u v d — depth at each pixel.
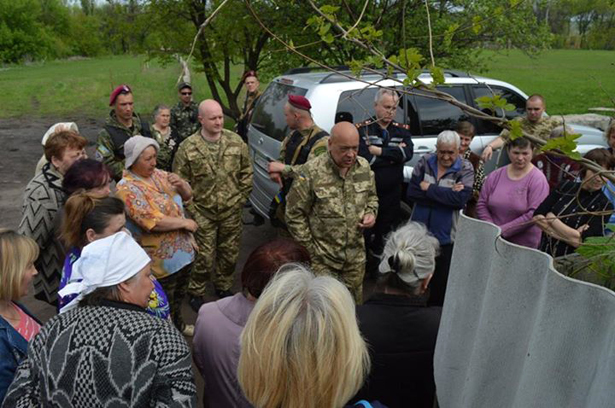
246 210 7.88
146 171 3.75
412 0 6.91
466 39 8.30
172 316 4.28
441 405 1.79
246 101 7.82
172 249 3.83
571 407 1.15
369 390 2.22
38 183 3.51
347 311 1.57
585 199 3.34
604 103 16.39
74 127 4.39
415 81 1.97
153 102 19.98
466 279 1.66
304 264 2.20
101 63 47.12
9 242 2.50
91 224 2.82
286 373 1.51
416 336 2.20
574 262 1.83
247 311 2.17
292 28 8.54
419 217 4.36
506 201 4.09
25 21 57.12
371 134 4.98
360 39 2.56
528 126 5.64
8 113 17.86
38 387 1.82
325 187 3.88
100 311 1.88
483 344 1.51
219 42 10.62
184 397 1.79
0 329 2.43
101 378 1.74
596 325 1.10
